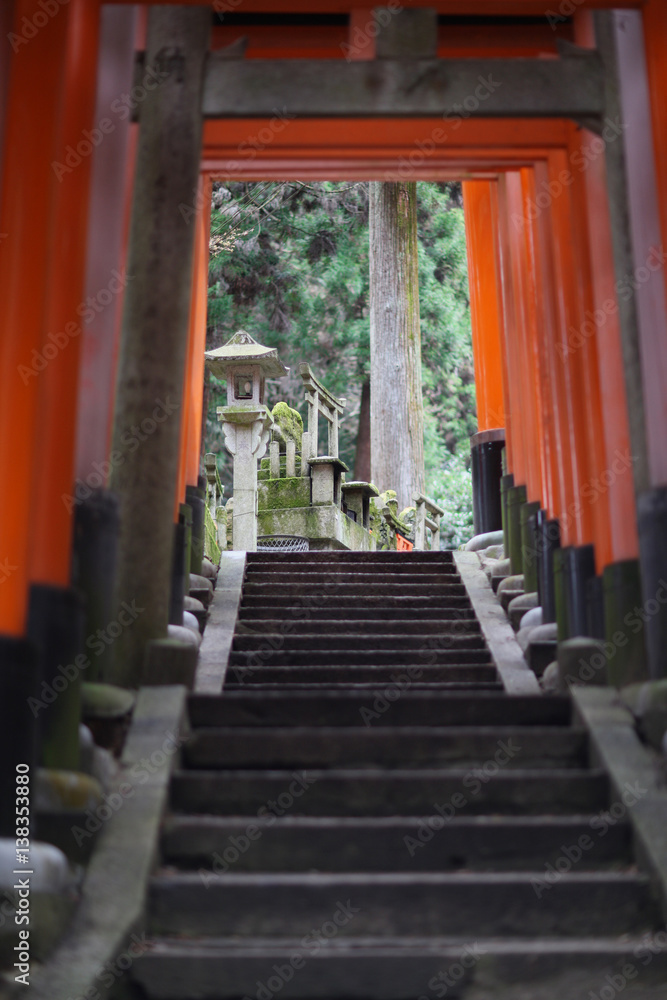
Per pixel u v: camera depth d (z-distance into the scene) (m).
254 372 13.70
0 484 4.52
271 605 8.80
